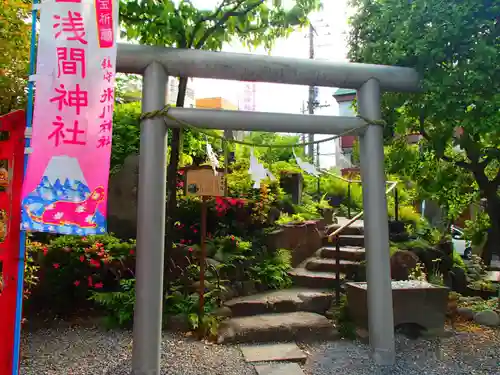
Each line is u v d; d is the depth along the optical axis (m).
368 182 3.97
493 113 3.61
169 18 4.12
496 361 3.85
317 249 6.92
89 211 2.80
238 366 3.61
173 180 4.81
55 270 4.78
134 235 6.29
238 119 3.74
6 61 3.63
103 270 4.88
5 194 2.81
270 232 6.38
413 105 4.77
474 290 6.29
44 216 2.73
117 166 6.45
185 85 4.68
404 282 4.77
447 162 5.40
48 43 2.86
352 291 4.57
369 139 3.99
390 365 3.73
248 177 7.29
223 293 4.83
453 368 3.70
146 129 3.57
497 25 3.71
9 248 2.73
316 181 11.24
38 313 4.77
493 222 5.04
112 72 2.93
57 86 2.84
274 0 4.32
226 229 6.34
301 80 3.91
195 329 4.28
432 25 3.72
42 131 2.79
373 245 3.90
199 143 7.15
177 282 5.06
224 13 4.37
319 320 4.48
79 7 2.90
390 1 4.25
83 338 4.21
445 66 3.87
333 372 3.59
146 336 3.37
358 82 4.03
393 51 4.18
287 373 3.47
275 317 4.59
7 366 2.66
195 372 3.49
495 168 5.72
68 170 2.80
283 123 3.84
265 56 3.82
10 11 3.63
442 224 8.86
